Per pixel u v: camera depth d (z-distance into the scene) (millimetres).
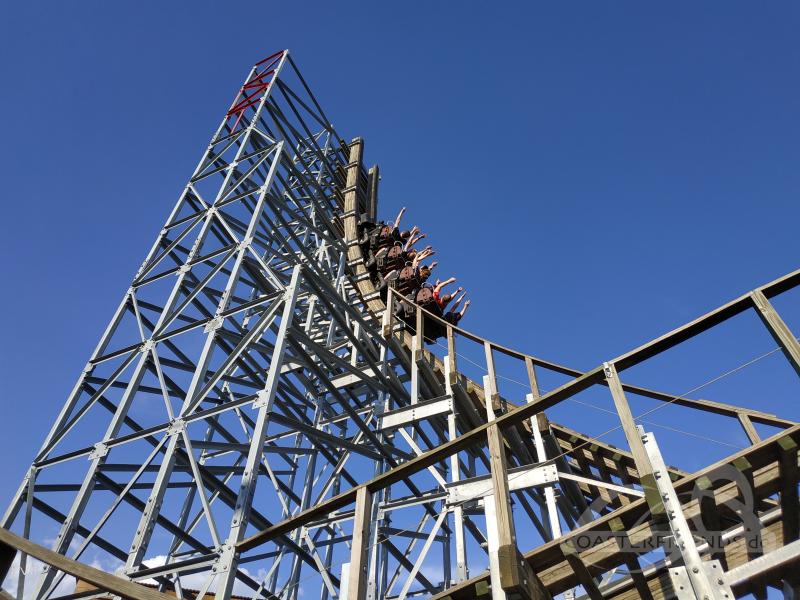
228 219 17359
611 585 6949
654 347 6891
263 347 14961
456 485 10867
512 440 13898
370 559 12398
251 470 10555
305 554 12133
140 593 5098
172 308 15078
